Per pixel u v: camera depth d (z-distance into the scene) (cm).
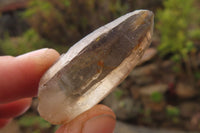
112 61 8
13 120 22
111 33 8
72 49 8
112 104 30
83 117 9
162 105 30
